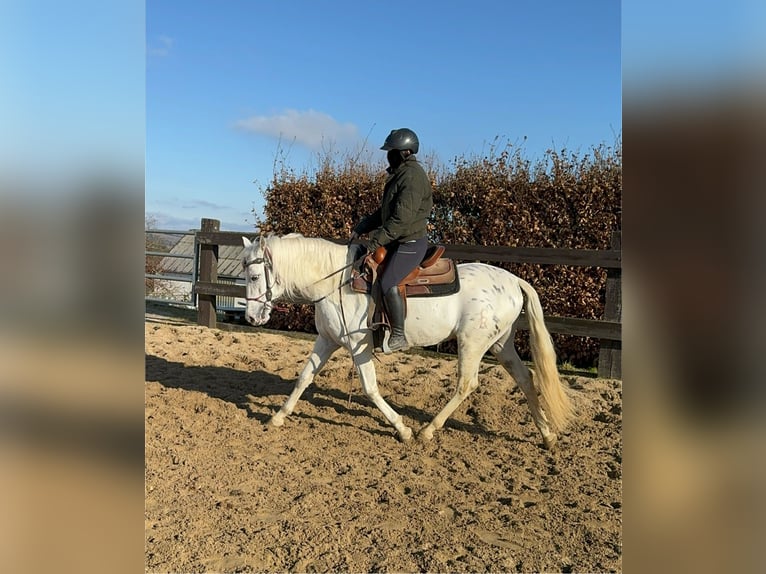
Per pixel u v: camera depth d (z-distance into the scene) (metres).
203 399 5.05
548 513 3.12
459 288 4.08
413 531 2.87
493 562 2.58
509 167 6.92
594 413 4.96
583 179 6.44
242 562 2.52
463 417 4.88
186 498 3.16
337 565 2.52
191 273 11.51
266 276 4.17
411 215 3.87
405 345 4.13
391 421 4.22
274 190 8.50
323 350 4.42
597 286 6.41
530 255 6.04
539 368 4.11
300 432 4.37
